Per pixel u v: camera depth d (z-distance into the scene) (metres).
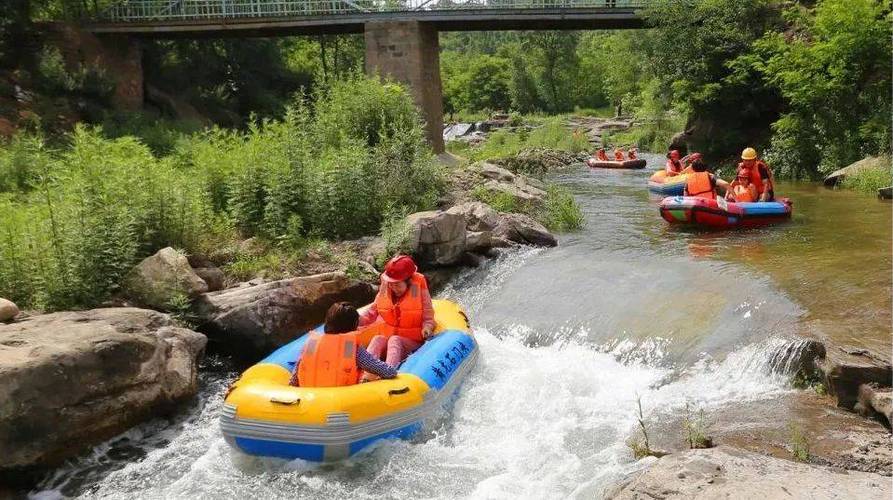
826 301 7.29
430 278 9.66
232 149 12.01
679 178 17.27
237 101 36.12
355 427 5.11
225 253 9.08
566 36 78.81
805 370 6.01
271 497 4.88
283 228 9.87
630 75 64.25
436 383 5.82
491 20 27.58
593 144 41.75
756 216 12.19
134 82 30.14
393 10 28.03
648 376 6.55
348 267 8.86
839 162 19.25
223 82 36.62
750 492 4.02
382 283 6.68
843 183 17.48
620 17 27.09
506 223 11.13
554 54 77.75
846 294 7.47
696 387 6.18
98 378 5.68
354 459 5.23
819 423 5.24
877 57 19.08
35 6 30.14
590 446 5.30
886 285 7.70
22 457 5.15
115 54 29.59
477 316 8.52
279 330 7.65
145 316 6.68
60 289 7.26
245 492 4.96
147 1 31.53
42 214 8.10
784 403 5.64
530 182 17.20
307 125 13.62
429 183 12.59
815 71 20.39
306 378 5.52
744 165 13.16
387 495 4.82
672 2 25.75
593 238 11.55
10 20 25.78
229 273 8.69
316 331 5.88
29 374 5.22
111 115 24.27
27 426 5.19
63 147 19.28
